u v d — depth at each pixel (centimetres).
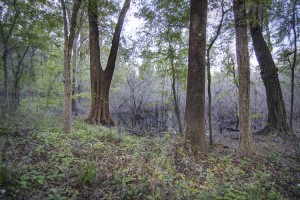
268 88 1016
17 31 1049
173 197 336
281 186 432
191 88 634
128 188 365
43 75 1135
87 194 345
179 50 993
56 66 1034
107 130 804
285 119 975
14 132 605
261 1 641
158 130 1221
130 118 1602
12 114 823
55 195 319
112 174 414
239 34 606
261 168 511
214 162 534
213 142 743
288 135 820
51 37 1178
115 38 1130
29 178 352
